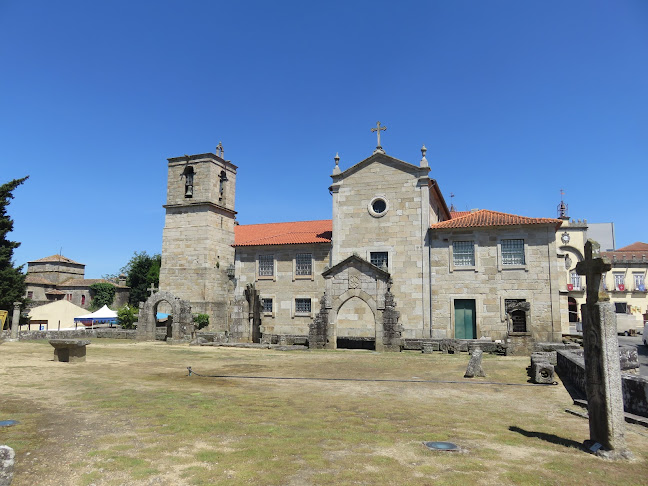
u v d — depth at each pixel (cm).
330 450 733
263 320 3747
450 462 681
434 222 3584
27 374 1529
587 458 707
